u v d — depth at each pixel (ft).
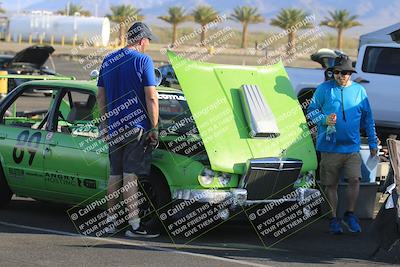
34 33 209.05
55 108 28.63
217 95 25.90
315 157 27.04
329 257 23.77
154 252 23.53
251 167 25.05
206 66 26.20
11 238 24.86
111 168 25.45
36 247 23.65
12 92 30.45
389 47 45.21
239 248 24.73
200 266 21.89
